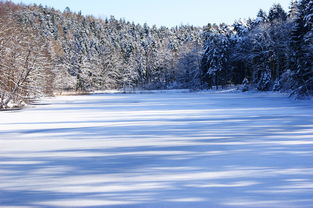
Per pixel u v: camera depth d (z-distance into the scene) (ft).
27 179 24.82
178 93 234.17
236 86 238.27
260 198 19.52
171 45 444.96
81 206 18.98
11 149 37.19
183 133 47.09
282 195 19.92
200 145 37.42
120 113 84.02
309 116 64.64
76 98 190.08
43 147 38.24
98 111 92.63
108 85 351.67
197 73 265.54
